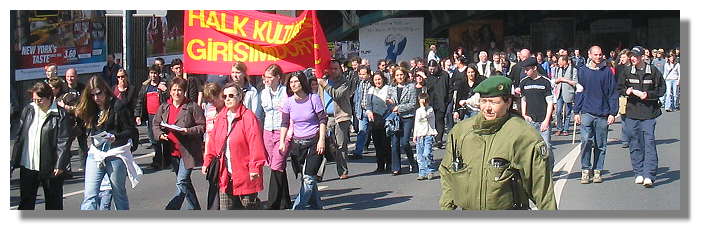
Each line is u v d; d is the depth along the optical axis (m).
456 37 31.67
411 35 29.56
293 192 11.22
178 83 9.46
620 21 34.38
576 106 11.38
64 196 10.95
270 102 10.28
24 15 18.78
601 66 11.09
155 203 10.45
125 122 8.58
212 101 8.65
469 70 14.62
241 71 10.80
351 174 12.61
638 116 10.98
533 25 33.22
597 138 11.20
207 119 9.38
